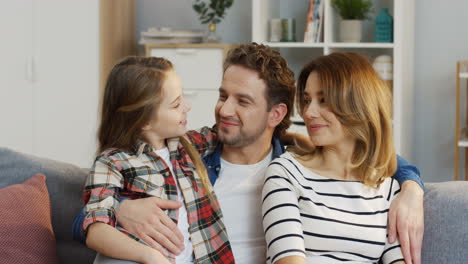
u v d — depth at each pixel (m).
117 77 1.59
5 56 3.59
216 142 1.73
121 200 1.47
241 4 4.05
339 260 1.47
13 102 3.61
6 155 1.79
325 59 1.58
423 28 3.73
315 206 1.49
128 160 1.52
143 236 1.40
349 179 1.55
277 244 1.42
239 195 1.64
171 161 1.61
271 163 1.57
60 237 1.77
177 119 1.59
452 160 3.74
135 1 4.15
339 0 3.48
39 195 1.67
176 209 1.52
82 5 3.57
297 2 3.91
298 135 1.78
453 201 1.57
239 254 1.61
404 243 1.47
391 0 3.65
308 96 1.58
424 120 3.77
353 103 1.51
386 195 1.56
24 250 1.55
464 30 3.66
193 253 1.54
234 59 1.64
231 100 1.61
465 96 3.68
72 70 3.61
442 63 3.71
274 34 3.63
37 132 3.66
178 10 4.14
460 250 1.51
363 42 3.64
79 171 1.85
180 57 3.70
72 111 3.63
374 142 1.54
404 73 3.39
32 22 3.61
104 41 3.59
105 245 1.34
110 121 1.60
